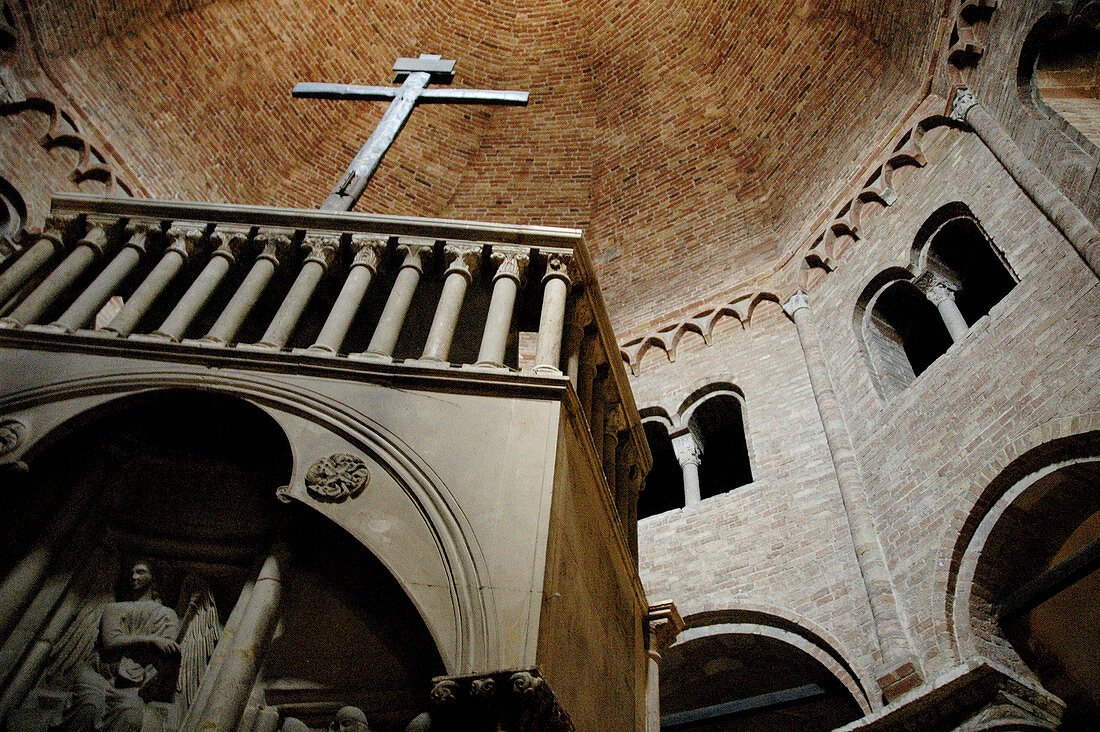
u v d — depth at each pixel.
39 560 4.25
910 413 10.16
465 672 3.71
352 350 5.68
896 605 8.98
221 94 14.34
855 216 12.83
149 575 4.41
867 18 13.73
